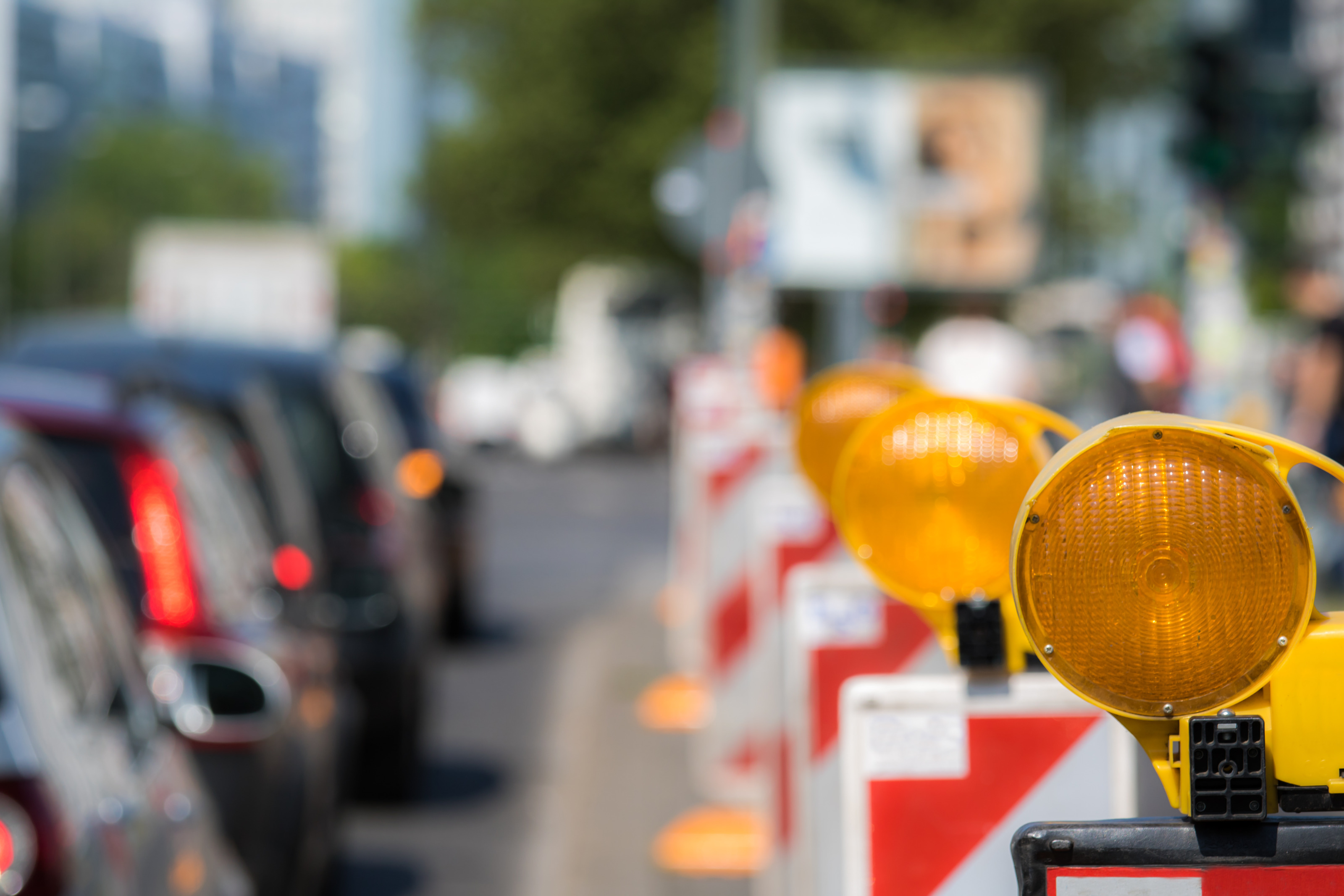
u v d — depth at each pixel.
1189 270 46.03
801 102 103.88
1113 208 132.00
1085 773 9.07
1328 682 6.02
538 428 124.75
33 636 9.07
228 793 14.60
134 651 11.80
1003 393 68.75
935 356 69.69
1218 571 5.86
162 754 11.15
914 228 104.44
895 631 12.27
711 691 26.19
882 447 8.39
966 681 9.09
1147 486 5.88
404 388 39.41
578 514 72.94
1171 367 46.56
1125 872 6.02
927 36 120.06
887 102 104.12
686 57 126.56
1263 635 5.89
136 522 15.34
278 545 20.48
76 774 8.70
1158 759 6.05
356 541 24.14
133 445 15.54
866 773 9.10
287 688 15.99
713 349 71.88
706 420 39.22
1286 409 46.72
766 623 19.69
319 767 17.41
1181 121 41.75
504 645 38.75
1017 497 8.36
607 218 128.25
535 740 28.97
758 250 53.44
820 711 12.27
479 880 20.86
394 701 24.00
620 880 20.73
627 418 130.25
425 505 37.78
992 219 104.81
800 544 19.25
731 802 24.77
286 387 25.00
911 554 8.42
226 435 22.39
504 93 132.25
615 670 35.31
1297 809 6.09
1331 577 31.25
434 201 135.62
